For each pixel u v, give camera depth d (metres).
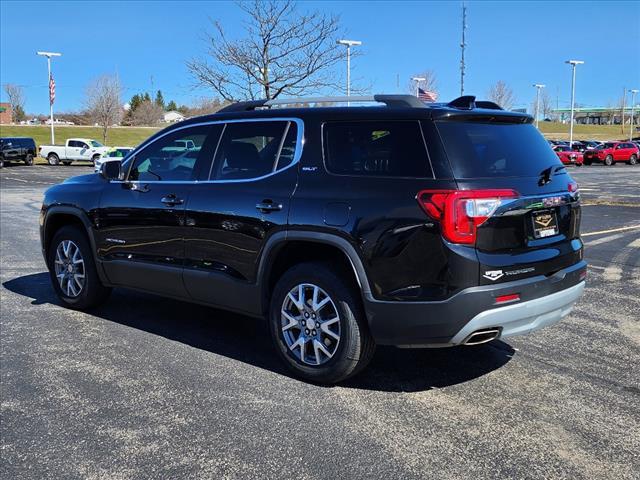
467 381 4.22
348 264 3.97
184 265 4.80
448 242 3.52
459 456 3.22
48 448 3.31
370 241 3.71
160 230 4.94
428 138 3.70
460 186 3.54
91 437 3.43
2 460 3.19
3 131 65.31
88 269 5.74
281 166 4.30
